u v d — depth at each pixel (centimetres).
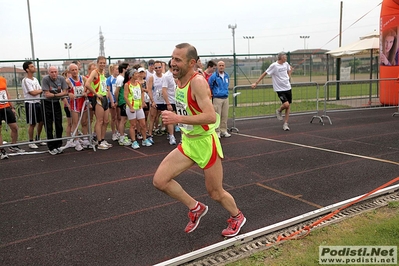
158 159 700
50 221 422
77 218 429
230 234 364
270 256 328
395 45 1345
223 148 773
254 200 467
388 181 521
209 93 323
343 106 1477
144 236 377
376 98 1644
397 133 877
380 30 1402
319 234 363
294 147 760
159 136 947
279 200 464
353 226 378
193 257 325
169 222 409
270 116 1134
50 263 329
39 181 582
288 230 380
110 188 536
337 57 1762
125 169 636
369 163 617
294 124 1073
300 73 2167
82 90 793
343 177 547
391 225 364
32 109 813
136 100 786
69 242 369
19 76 1438
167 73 823
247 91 1397
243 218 371
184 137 342
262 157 684
